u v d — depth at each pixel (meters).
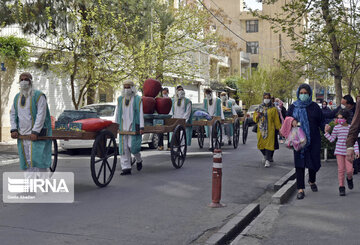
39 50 19.89
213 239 5.15
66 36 16.98
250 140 21.09
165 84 26.86
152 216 6.22
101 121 8.19
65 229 5.43
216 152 6.91
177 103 12.39
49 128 7.45
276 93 44.16
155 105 10.79
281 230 5.70
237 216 6.21
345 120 7.94
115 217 6.10
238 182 9.39
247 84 44.69
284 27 14.45
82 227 5.55
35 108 7.32
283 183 9.16
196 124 13.86
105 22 17.58
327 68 15.09
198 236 5.34
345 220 6.09
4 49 17.00
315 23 14.30
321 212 6.59
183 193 7.91
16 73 18.73
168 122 11.11
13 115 7.40
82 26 17.25
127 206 6.79
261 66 49.16
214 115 14.98
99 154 8.35
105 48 17.72
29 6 15.63
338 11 13.65
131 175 9.87
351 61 15.61
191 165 11.65
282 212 6.67
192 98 38.97
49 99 20.59
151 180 9.23
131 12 18.17
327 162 12.44
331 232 5.52
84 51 17.20
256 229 5.77
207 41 24.94
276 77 43.56
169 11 22.84
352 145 6.48
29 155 7.46
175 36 22.73
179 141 11.08
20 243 4.85
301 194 7.69
